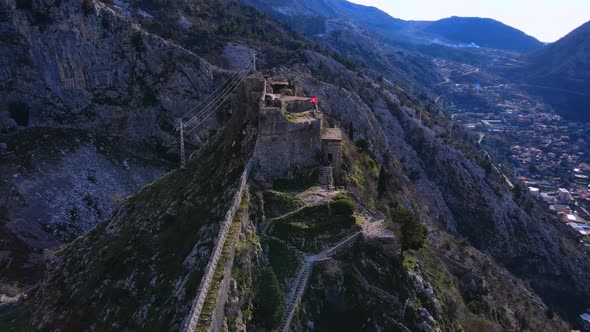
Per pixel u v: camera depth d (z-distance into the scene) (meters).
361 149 105.31
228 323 41.88
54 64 130.62
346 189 63.84
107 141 136.38
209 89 153.50
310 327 46.31
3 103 122.38
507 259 152.62
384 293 51.25
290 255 51.31
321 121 66.00
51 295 66.88
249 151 62.25
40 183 111.62
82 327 55.16
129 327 48.91
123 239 66.69
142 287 53.72
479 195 166.00
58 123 130.50
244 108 70.69
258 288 46.81
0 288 82.44
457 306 63.94
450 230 153.62
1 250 92.50
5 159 113.00
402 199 111.31
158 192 75.31
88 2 138.12
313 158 63.91
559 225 180.25
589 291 144.00
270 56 190.62
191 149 143.75
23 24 126.12
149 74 147.12
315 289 49.50
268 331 44.00
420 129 189.88
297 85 89.62
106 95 140.25
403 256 58.31
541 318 96.81
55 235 102.75
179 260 52.31
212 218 54.75
